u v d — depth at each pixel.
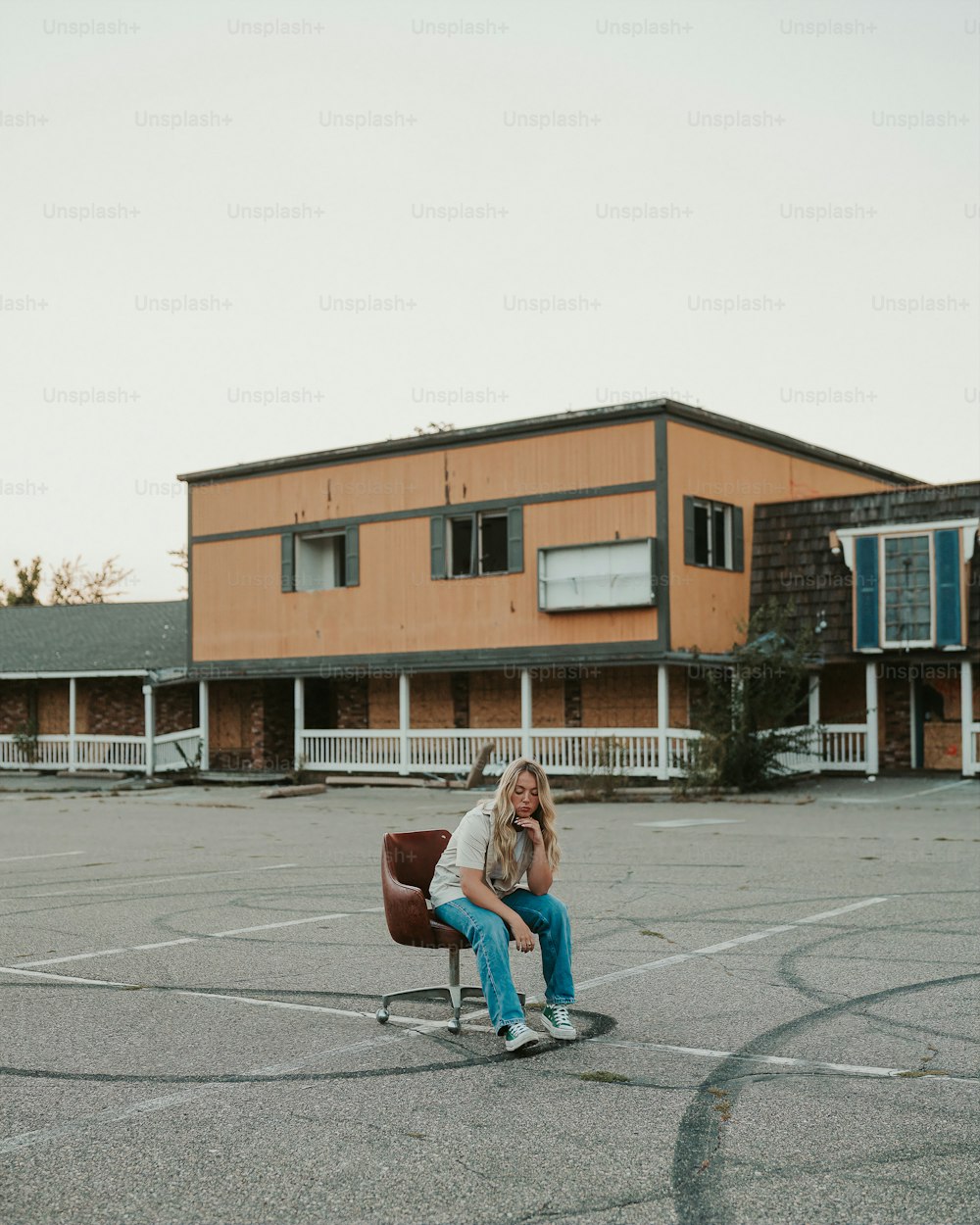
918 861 13.80
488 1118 5.43
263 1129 5.32
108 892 12.65
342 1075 6.11
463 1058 6.38
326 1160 4.95
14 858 15.98
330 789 29.33
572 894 11.91
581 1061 6.29
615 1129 5.27
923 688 28.72
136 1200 4.60
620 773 25.95
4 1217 4.45
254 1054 6.51
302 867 14.58
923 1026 6.83
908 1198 4.54
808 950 8.98
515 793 6.77
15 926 10.56
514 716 29.05
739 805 22.56
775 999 7.51
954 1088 5.77
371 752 30.28
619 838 17.12
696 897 11.59
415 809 23.42
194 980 8.30
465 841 6.72
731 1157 4.93
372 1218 4.43
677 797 24.08
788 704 25.22
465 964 8.73
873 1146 5.04
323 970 8.58
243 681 33.75
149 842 18.03
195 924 10.55
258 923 10.56
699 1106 5.55
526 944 6.51
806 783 26.47
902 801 22.30
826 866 13.55
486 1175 4.79
